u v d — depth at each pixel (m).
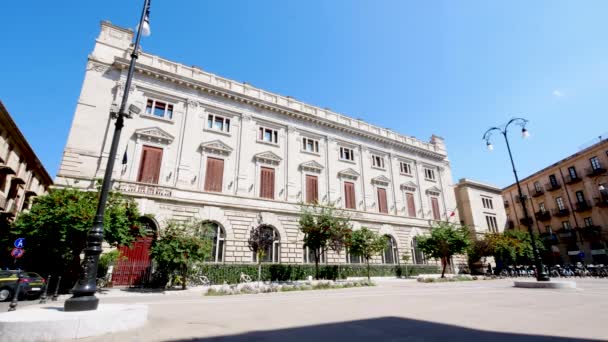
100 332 5.70
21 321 5.14
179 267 17.64
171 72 24.14
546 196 46.22
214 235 22.36
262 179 26.09
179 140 23.36
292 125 29.52
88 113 20.58
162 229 19.33
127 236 16.19
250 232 21.20
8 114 20.80
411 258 32.06
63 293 15.55
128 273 18.30
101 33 23.05
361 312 8.54
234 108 26.77
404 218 33.41
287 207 26.09
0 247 20.36
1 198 20.80
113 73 22.38
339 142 32.62
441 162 40.50
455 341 5.02
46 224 14.24
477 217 41.06
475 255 32.84
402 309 9.00
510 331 5.70
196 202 21.91
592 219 39.41
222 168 24.47
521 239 36.75
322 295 14.06
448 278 26.05
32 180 28.97
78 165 19.27
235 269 21.28
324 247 22.30
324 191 29.42
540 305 9.34
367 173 33.03
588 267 31.23
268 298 12.91
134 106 8.34
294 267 23.75
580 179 40.94
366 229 24.41
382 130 36.84
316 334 5.76
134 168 20.97
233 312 8.72
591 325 6.11
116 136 7.89
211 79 26.62
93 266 6.75
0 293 13.37
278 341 5.21
